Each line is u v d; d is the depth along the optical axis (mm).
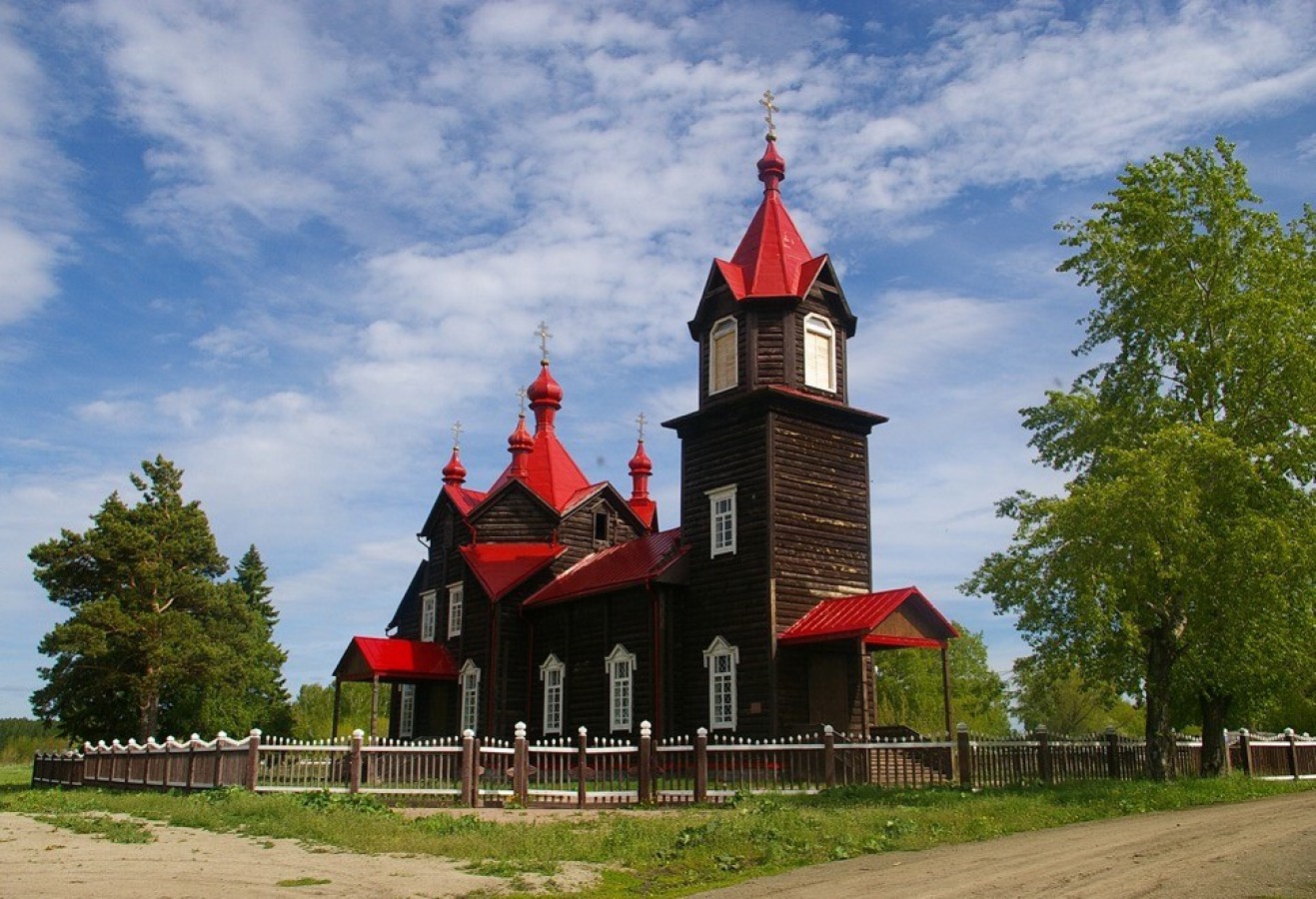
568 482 46125
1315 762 35156
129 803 25188
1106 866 13844
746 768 25109
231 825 20016
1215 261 29562
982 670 68125
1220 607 25844
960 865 14445
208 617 49906
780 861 15547
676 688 34875
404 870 15000
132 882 13828
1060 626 25828
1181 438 24891
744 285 36438
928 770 24656
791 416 34688
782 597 32812
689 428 36688
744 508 34188
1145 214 29594
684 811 22234
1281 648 27781
